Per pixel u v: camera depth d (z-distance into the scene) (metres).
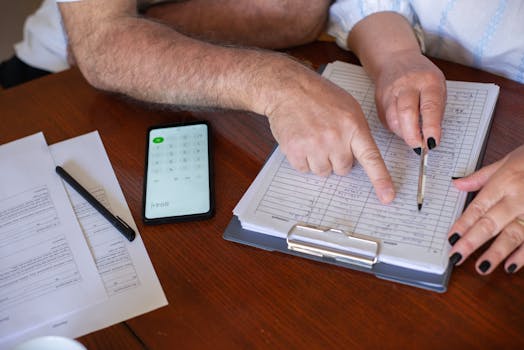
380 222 0.59
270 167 0.67
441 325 0.51
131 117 0.78
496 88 0.72
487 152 0.66
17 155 0.74
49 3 1.19
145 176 0.68
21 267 0.61
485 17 0.79
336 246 0.57
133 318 0.55
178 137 0.73
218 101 0.73
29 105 0.83
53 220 0.65
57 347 0.46
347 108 0.64
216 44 0.80
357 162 0.66
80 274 0.60
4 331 0.56
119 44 0.78
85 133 0.77
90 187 0.69
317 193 0.63
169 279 0.58
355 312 0.53
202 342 0.53
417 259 0.54
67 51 0.99
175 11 0.92
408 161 0.65
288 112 0.66
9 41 1.99
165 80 0.75
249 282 0.57
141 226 0.64
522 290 0.53
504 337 0.50
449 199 0.60
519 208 0.54
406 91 0.68
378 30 0.80
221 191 0.66
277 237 0.60
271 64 0.70
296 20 0.87
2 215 0.66
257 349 0.51
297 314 0.54
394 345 0.50
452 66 0.79
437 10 0.82
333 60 0.86
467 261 0.55
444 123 0.69
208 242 0.61
